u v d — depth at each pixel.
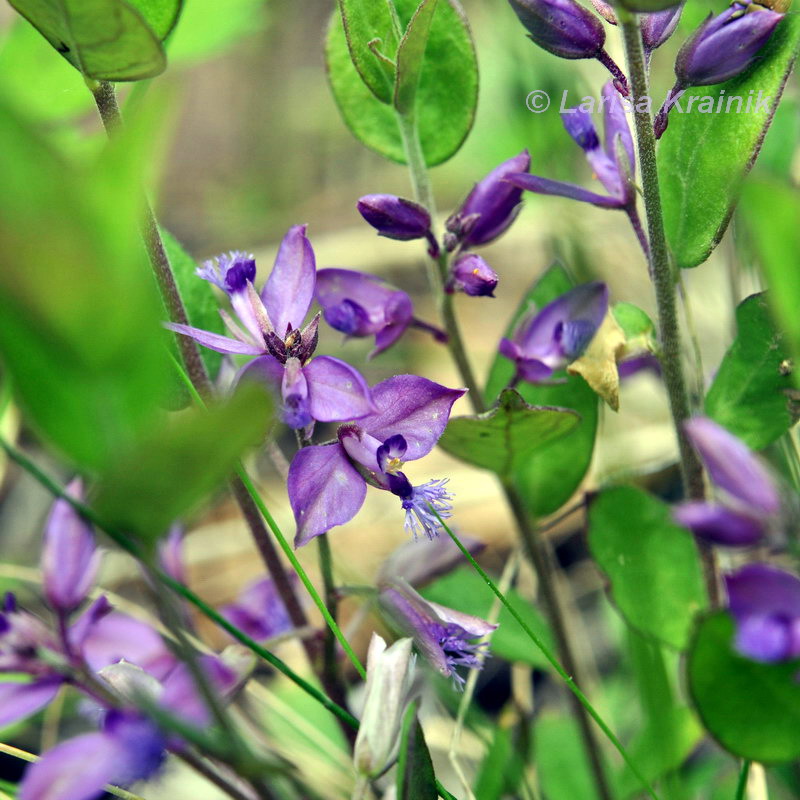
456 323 0.25
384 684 0.22
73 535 0.22
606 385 0.24
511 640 0.26
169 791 0.26
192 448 0.20
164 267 0.23
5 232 0.20
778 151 0.26
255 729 0.26
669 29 0.23
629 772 0.25
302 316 0.23
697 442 0.21
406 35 0.24
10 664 0.22
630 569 0.25
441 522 0.23
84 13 0.22
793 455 0.25
